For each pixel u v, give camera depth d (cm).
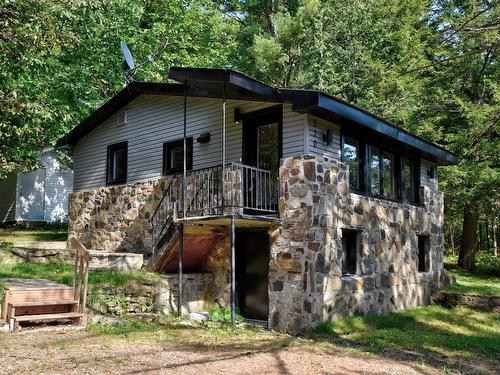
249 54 2119
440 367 651
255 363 600
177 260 1012
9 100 976
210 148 1030
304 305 827
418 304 1150
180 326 815
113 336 704
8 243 1308
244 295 966
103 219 1245
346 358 660
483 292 1169
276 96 864
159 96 1159
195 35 2033
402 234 1116
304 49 1967
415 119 1675
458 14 1441
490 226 2478
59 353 590
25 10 921
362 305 945
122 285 900
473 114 1465
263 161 945
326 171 873
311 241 833
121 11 1686
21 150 1202
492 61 1614
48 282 897
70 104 1572
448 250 2502
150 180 1137
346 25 1877
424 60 1527
